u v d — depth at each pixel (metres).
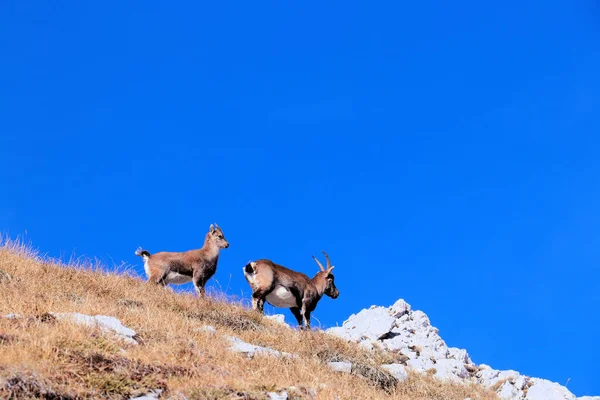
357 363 37.19
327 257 47.97
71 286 37.44
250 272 45.06
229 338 32.66
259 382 25.00
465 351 48.78
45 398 19.94
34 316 27.22
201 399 22.03
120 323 28.62
